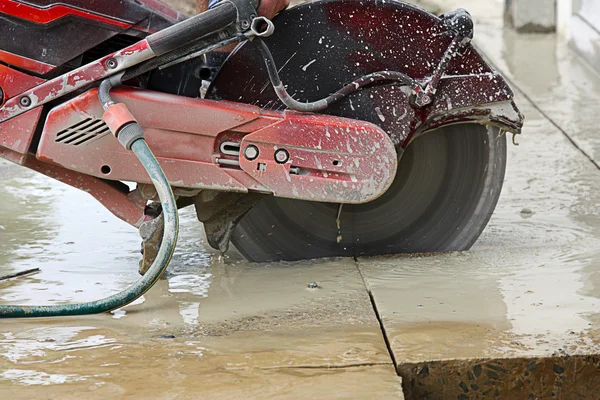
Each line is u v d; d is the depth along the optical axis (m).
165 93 3.81
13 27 3.71
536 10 11.70
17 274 4.12
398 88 3.94
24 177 6.04
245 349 3.13
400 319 3.37
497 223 4.80
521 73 9.31
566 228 4.66
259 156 3.81
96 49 3.86
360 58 3.94
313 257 4.32
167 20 3.83
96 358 3.08
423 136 4.17
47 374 2.95
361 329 3.29
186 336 3.30
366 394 2.72
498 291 3.67
